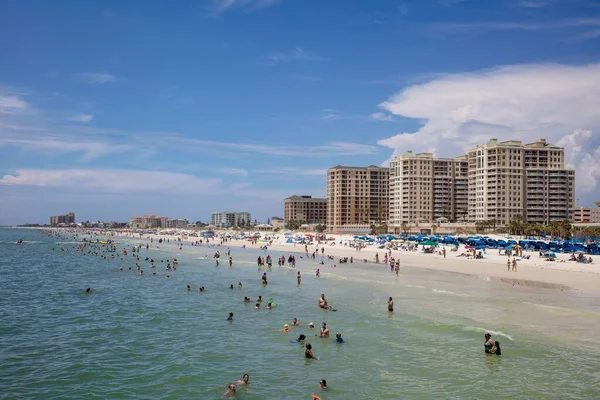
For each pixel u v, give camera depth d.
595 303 50.31
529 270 82.25
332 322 43.88
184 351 35.38
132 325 43.78
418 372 30.12
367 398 26.23
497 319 43.22
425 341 36.78
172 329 42.19
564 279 70.38
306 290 63.75
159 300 57.28
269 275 83.50
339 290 63.03
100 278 80.69
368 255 127.69
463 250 127.88
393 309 48.56
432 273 81.69
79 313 49.47
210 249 174.75
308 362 32.56
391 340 37.31
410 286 65.31
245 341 38.00
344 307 50.81
